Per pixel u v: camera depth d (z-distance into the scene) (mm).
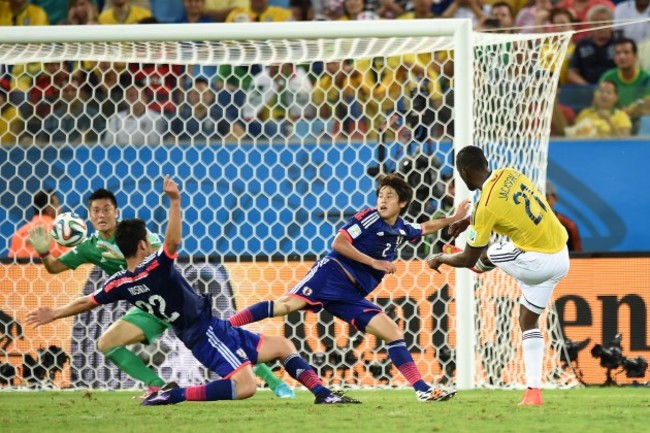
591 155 39812
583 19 47344
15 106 38906
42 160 31562
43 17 48562
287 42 28375
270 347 21203
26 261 29750
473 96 29391
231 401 23203
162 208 33125
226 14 48812
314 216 33219
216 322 20141
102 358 29000
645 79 45625
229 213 32312
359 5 48531
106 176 33812
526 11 47844
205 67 39406
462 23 27078
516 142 29844
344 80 40000
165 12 48750
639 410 20391
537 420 18172
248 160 32906
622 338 28656
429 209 31078
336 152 33562
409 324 28734
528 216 20844
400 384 28578
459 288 26781
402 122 34469
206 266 29500
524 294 21594
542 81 29859
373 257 22656
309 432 16328
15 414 20391
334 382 28750
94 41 27672
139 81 39312
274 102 39938
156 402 20797
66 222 23688
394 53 30438
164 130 38875
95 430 17000
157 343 28891
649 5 46875
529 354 21609
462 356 26750
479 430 16453
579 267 28859
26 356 29266
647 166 39594
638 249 39500
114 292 19797
